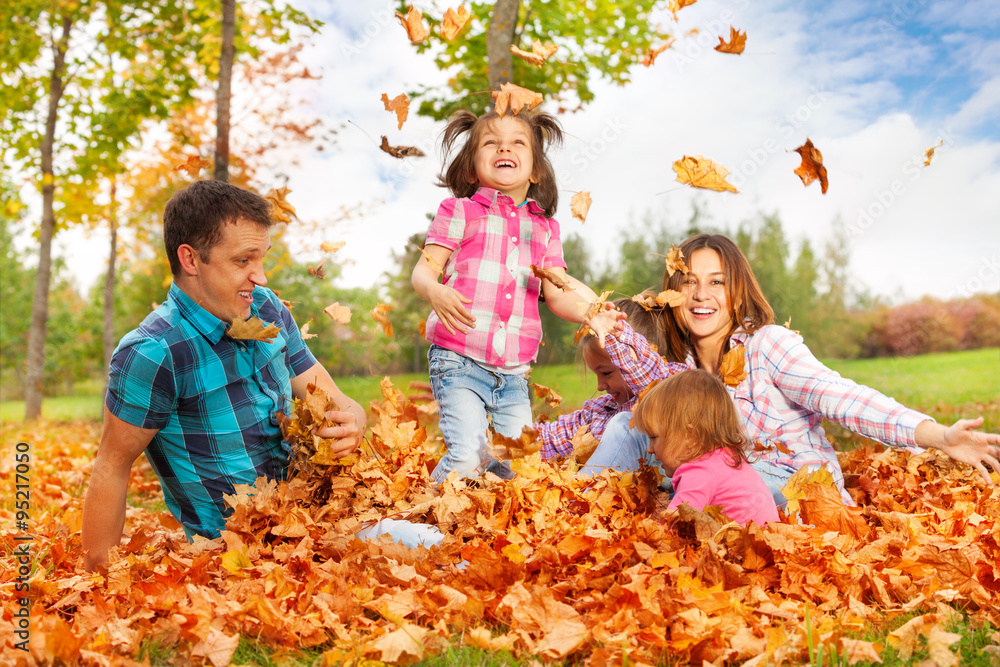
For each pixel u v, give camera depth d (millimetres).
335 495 2449
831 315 16625
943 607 1795
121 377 2135
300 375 2736
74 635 1602
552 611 1705
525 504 2508
